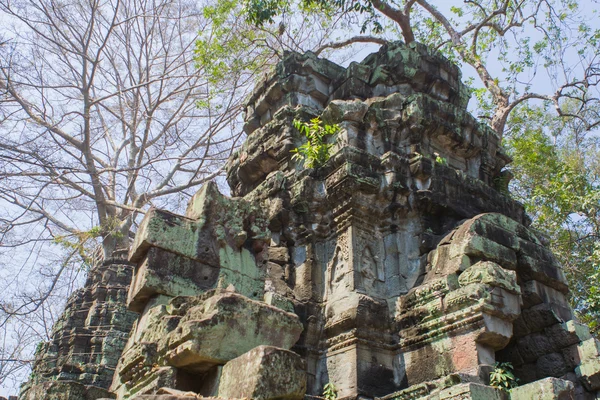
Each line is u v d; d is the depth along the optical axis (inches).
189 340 183.9
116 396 244.4
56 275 693.9
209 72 708.0
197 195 291.0
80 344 786.8
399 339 337.4
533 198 661.3
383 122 414.9
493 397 246.8
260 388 161.0
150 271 252.1
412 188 388.5
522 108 787.4
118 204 769.6
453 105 433.7
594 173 816.9
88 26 787.4
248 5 583.2
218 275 269.4
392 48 463.5
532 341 355.9
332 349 343.9
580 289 636.7
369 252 374.9
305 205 405.7
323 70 478.0
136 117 906.1
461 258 332.8
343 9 615.2
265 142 468.4
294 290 382.9
